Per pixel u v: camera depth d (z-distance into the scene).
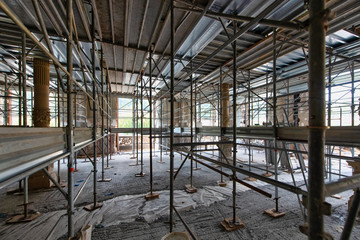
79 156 9.37
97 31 3.46
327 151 5.45
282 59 5.28
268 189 4.64
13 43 4.21
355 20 2.73
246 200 3.93
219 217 3.21
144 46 4.13
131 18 3.07
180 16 3.02
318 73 0.77
